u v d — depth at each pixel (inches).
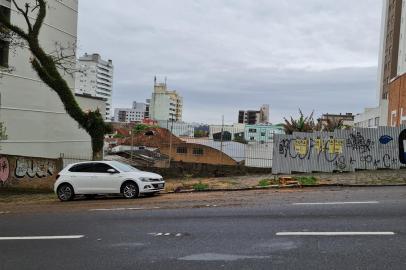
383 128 925.8
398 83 1170.0
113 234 380.8
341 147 938.1
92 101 1470.2
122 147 1814.7
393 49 3319.4
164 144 1768.0
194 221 424.2
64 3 1334.9
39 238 380.2
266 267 262.8
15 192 975.6
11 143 1139.3
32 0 1209.4
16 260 306.0
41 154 1246.3
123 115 4697.3
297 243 317.1
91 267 278.8
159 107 4106.8
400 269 250.8
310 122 1451.8
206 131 1695.4
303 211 457.4
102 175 724.7
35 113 1223.5
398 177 784.3
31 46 967.6
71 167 753.6
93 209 569.3
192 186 804.6
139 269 269.9
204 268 266.2
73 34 1380.4
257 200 569.9
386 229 354.0
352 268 254.7
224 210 489.4
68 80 1362.0
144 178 711.7
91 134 1005.2
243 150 1330.0
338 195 586.9
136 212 511.2
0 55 1107.9
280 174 959.0
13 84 1146.0
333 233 344.8
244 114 5472.4
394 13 3321.9
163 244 332.8
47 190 1013.8
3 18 945.5
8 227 448.5
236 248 310.3
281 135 975.0
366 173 869.2
